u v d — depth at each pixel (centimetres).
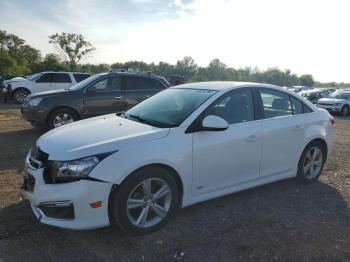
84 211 329
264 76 10450
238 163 432
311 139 512
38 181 341
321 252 339
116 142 350
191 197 398
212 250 338
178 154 375
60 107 876
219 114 421
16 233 360
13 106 1739
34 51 8250
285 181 542
